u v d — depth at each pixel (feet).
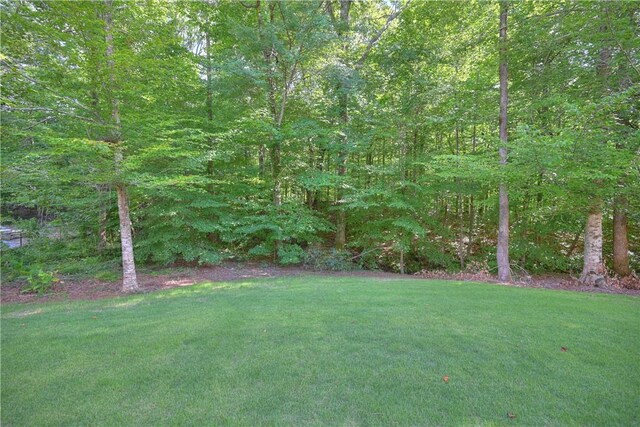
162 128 26.71
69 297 23.68
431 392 9.94
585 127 23.34
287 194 46.29
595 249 29.68
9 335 14.83
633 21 26.91
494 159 31.60
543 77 31.37
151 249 35.24
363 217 45.14
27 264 34.17
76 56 21.76
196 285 27.40
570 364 11.67
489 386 10.25
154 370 11.41
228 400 9.58
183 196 34.27
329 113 42.19
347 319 16.57
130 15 24.64
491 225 48.47
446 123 39.04
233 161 40.88
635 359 12.09
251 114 37.19
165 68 27.30
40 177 23.91
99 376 11.02
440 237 45.80
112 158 23.67
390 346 13.20
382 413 8.92
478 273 34.99
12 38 21.07
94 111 24.18
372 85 42.80
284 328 15.34
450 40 37.83
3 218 39.96
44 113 25.32
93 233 42.24
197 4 37.86
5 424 8.54
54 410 9.14
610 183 26.04
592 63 29.27
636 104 27.02
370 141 40.45
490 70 37.63
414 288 24.29
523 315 17.15
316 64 37.70
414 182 40.45
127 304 20.93
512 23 30.48
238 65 32.81
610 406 9.27
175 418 8.76
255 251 38.04
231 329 15.25
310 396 9.76
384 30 44.60
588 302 20.04
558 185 26.91
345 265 38.58
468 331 14.78
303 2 33.99
